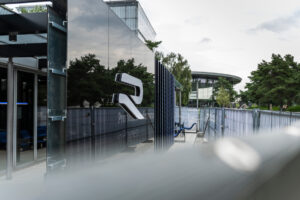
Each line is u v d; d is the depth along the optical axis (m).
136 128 6.22
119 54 4.97
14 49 5.87
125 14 34.50
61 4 3.09
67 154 3.08
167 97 10.64
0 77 8.61
